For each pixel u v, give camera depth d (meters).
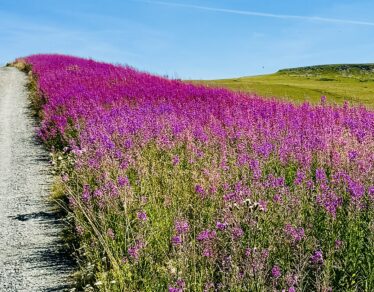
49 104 19.12
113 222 6.75
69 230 7.60
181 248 5.24
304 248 5.39
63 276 6.15
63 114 15.90
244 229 5.74
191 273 4.89
